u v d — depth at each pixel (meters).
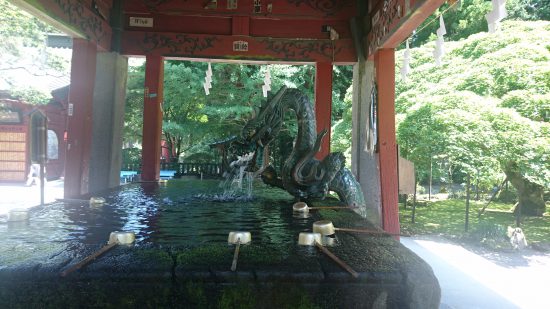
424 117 8.90
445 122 8.24
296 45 8.02
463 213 11.92
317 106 8.01
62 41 14.83
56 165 19.25
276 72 12.59
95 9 7.05
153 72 7.94
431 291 1.81
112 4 7.77
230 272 1.80
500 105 8.45
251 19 8.16
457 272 6.60
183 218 3.54
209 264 1.88
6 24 13.59
